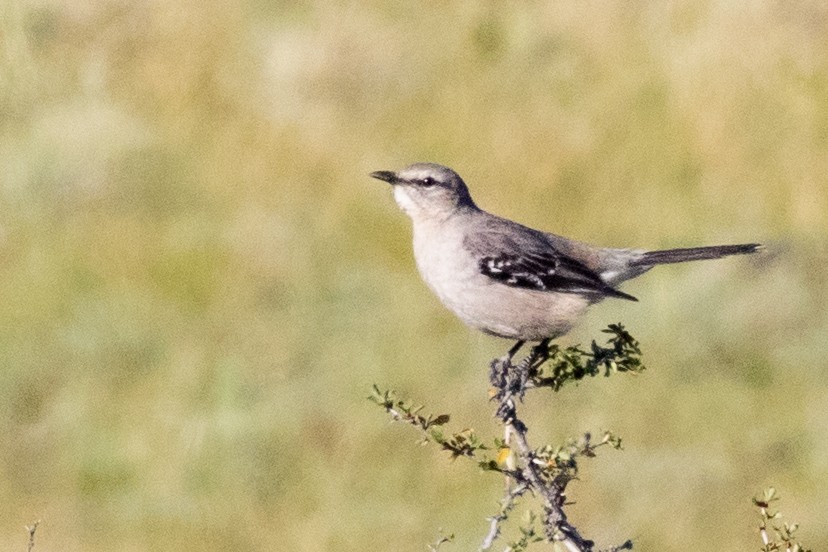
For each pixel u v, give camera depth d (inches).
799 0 952.9
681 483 590.9
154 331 717.3
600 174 874.1
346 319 722.8
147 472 622.5
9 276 776.3
